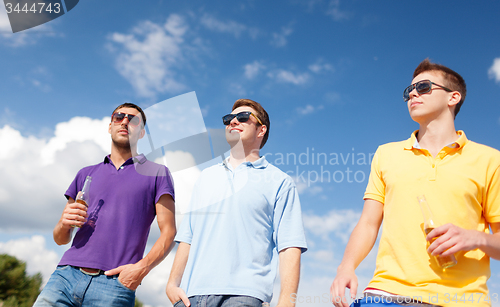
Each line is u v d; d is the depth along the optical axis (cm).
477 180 169
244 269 208
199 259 217
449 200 168
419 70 209
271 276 216
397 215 178
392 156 199
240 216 223
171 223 265
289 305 196
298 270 211
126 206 264
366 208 201
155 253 249
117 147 291
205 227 228
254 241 217
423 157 186
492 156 174
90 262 242
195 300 202
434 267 159
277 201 234
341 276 169
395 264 171
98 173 284
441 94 193
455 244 145
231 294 198
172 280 225
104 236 252
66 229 261
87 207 260
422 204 170
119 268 242
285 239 221
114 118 293
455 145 179
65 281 237
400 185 183
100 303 234
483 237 147
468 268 157
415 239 168
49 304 227
